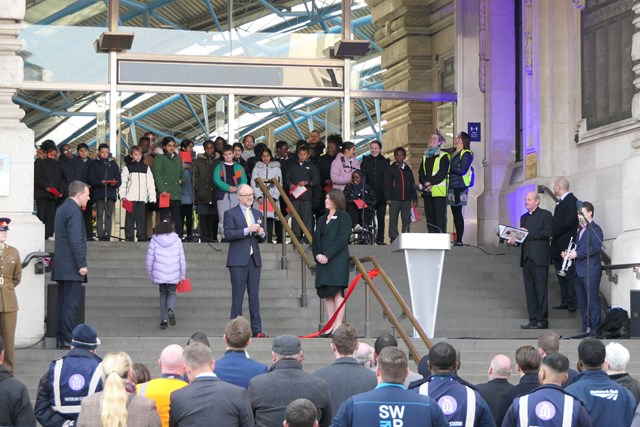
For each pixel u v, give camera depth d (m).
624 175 16.09
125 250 17.42
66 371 8.20
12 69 14.34
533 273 15.94
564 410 7.30
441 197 18.72
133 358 12.80
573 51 18.86
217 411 7.07
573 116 18.81
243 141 20.38
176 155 18.86
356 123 22.28
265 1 22.17
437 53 22.36
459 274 17.62
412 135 22.33
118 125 21.41
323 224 14.09
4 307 12.28
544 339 8.77
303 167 18.59
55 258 13.05
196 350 7.23
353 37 22.41
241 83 21.95
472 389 7.45
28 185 14.13
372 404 6.71
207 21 21.94
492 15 21.33
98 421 6.90
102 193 18.67
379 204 19.34
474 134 21.61
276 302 16.20
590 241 15.19
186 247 17.69
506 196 20.03
